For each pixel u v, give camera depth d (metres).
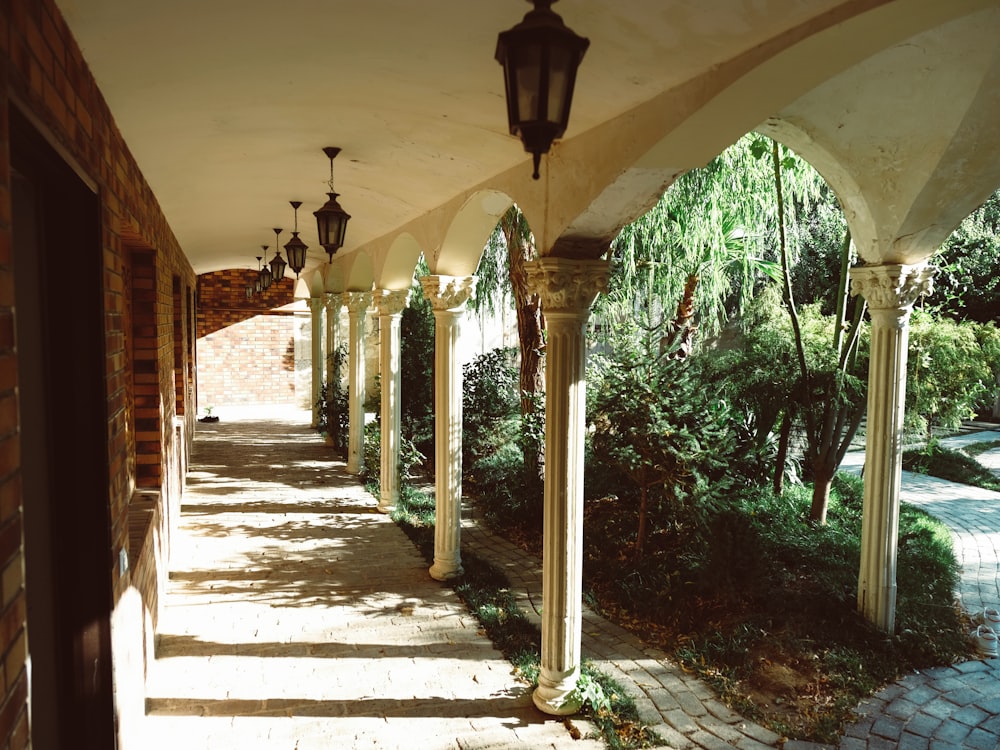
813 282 11.78
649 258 9.16
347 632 5.40
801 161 8.11
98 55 2.74
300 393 18.72
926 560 6.88
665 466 6.77
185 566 6.74
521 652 5.03
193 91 3.58
